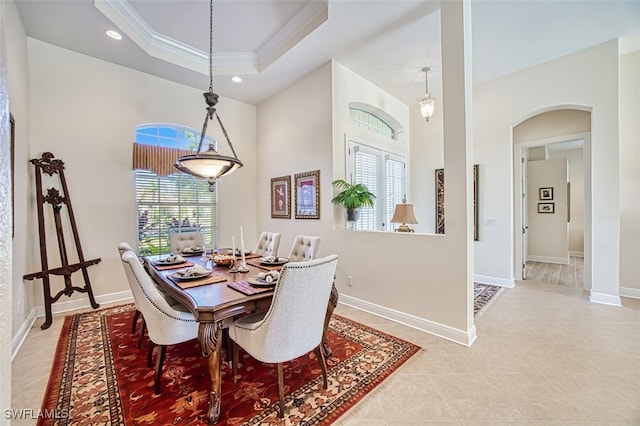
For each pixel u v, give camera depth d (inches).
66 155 136.8
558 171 252.2
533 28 127.4
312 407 70.4
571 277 196.2
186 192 178.9
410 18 118.9
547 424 64.8
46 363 90.2
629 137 147.9
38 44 129.4
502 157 173.0
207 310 66.7
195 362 91.9
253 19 129.0
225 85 178.1
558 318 123.6
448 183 105.8
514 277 185.8
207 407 70.4
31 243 125.2
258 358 68.9
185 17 127.0
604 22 123.5
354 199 142.9
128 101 155.4
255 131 212.7
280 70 160.6
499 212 174.7
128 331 113.8
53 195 129.9
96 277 145.9
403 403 71.9
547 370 85.3
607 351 95.6
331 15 117.0
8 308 29.5
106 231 148.6
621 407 69.5
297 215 175.3
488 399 73.2
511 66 161.2
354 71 166.2
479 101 181.2
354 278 141.6
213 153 103.5
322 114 157.5
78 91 140.3
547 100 156.5
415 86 187.6
